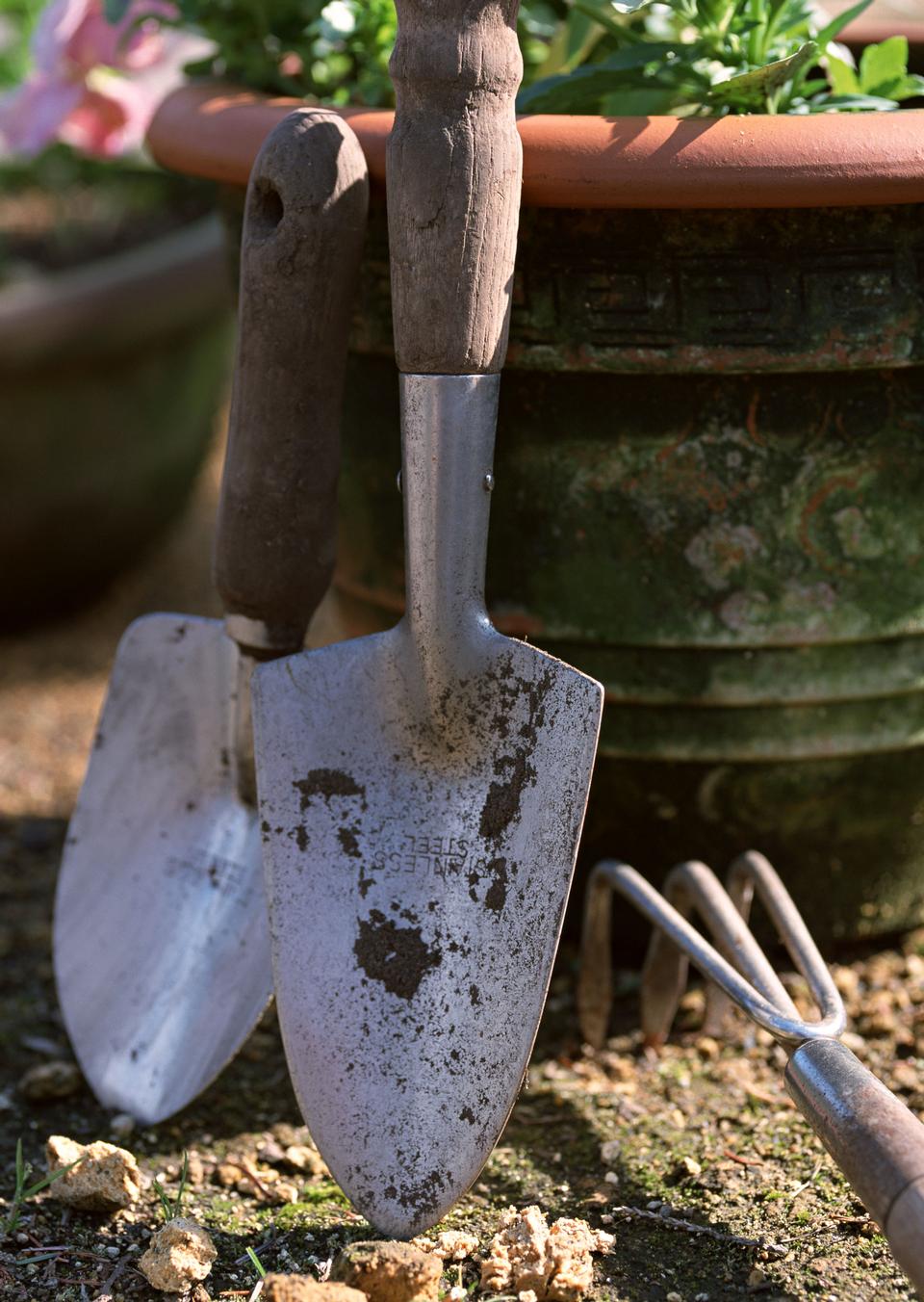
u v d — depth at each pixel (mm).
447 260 843
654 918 910
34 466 1258
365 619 993
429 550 861
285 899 873
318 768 880
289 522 893
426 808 877
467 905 867
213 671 949
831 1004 867
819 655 933
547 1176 902
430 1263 824
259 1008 921
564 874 855
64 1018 956
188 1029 933
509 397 913
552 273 888
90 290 1238
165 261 1270
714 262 880
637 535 919
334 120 875
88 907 967
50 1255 866
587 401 906
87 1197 879
